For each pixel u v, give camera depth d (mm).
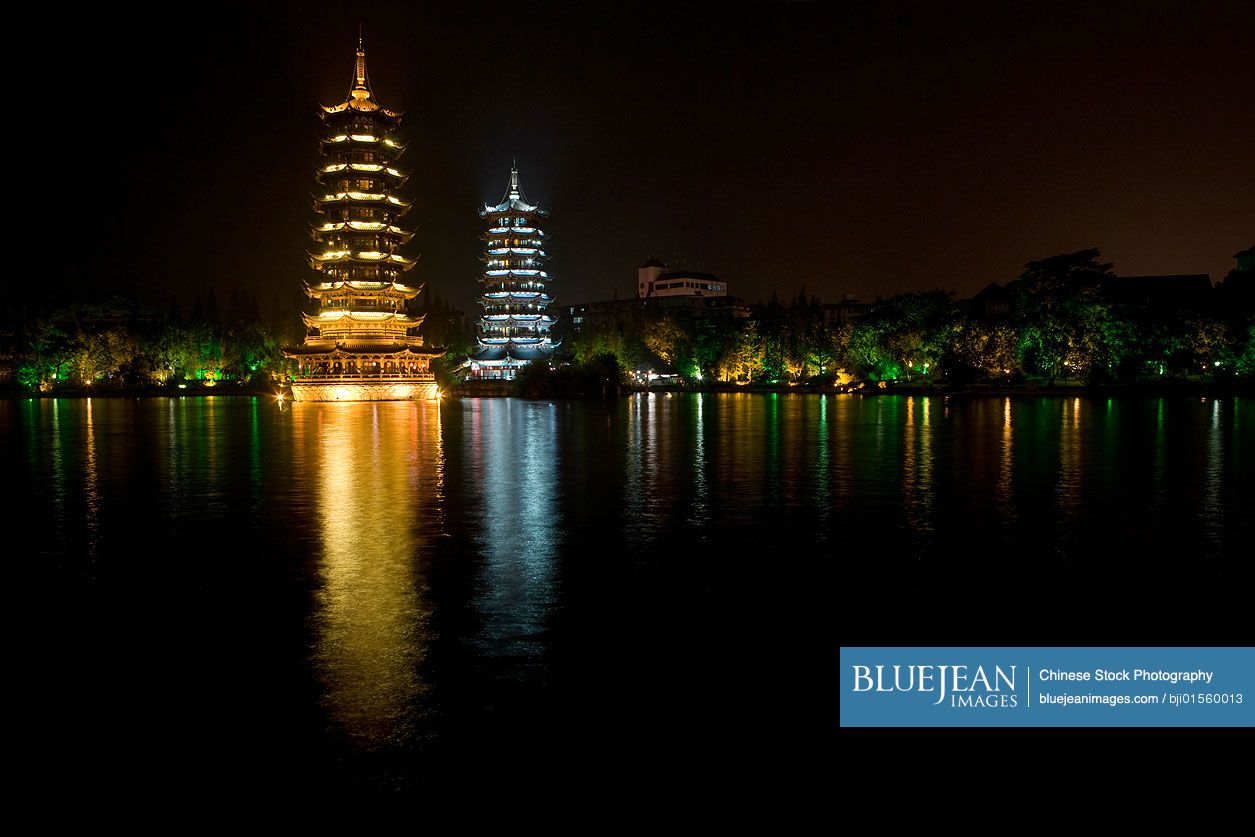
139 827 7582
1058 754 9094
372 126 123688
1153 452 36969
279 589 14938
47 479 30219
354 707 9867
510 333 165000
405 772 8422
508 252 162250
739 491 26469
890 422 58656
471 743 9008
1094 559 16938
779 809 7898
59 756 8797
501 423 63531
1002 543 18484
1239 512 22219
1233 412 66312
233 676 10828
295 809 7816
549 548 18172
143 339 137000
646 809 7848
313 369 118250
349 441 46969
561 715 9664
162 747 8953
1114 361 101625
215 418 71438
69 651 11789
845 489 26719
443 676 10797
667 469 32438
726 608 13648
